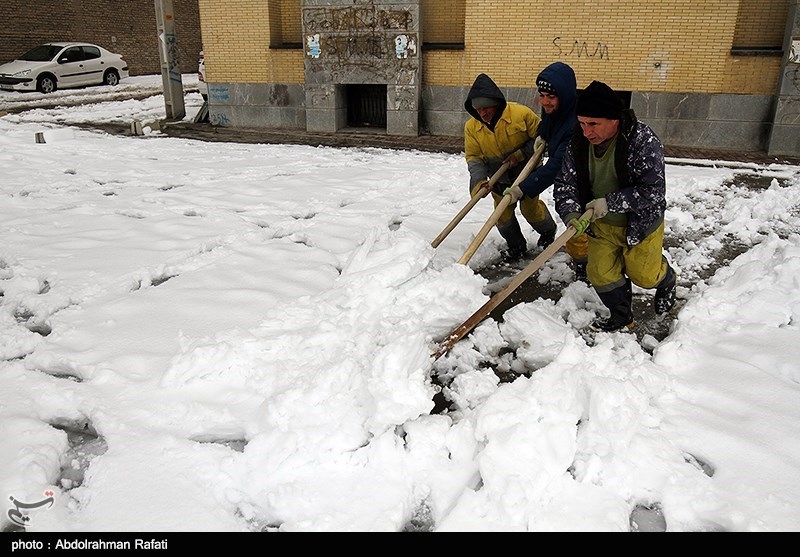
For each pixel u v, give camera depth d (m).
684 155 9.66
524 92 10.85
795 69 9.33
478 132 4.54
